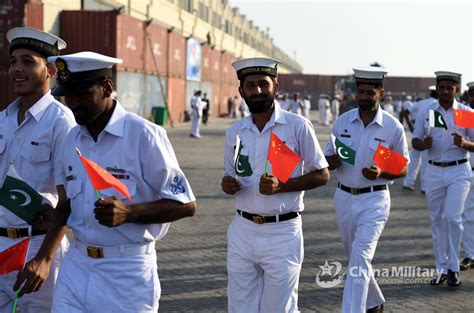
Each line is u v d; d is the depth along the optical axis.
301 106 42.06
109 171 3.27
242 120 4.50
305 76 79.88
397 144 5.59
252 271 4.41
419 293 6.42
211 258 7.51
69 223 3.37
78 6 28.47
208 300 6.03
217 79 51.31
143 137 3.28
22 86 3.88
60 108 3.99
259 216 4.29
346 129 5.64
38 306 3.94
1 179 4.01
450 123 6.88
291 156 4.15
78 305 3.29
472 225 7.57
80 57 3.14
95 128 3.33
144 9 36.84
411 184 13.79
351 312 5.11
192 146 22.91
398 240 8.69
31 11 23.89
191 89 42.50
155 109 33.25
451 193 6.80
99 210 3.07
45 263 3.48
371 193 5.41
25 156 3.93
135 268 3.29
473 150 6.69
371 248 5.29
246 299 4.40
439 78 6.88
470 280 7.00
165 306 5.83
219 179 14.42
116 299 3.26
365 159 5.49
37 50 3.88
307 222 9.78
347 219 5.49
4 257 3.85
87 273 3.30
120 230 3.25
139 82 31.11
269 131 4.36
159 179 3.29
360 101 5.50
